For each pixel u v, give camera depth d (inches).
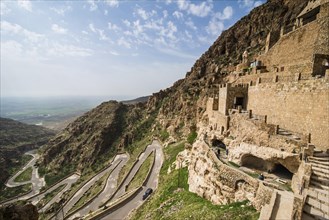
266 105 1312.7
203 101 3272.6
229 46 4571.9
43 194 4252.0
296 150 945.5
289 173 1061.8
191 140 2753.4
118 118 6924.2
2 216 600.1
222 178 1107.3
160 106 6412.4
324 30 1263.5
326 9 1283.2
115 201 2176.4
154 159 3299.7
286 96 1140.5
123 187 2812.5
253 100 1465.3
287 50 1585.9
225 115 1526.8
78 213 2407.7
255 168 1147.3
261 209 748.0
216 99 1913.1
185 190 1566.2
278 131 1079.6
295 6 3634.4
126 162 4333.2
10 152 7352.4
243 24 4672.7
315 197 653.9
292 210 604.7
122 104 7815.0
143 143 5049.2
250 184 962.1
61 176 5211.6
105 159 5319.9
